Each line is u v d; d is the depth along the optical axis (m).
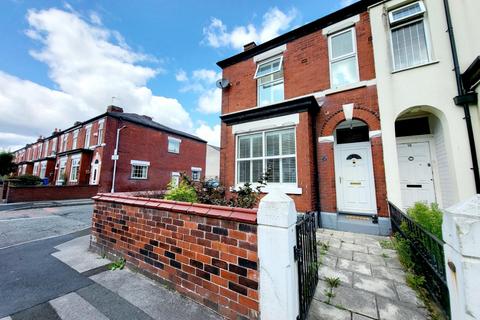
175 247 2.79
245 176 6.91
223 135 8.28
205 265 2.46
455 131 4.43
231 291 2.21
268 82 7.48
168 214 2.92
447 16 4.72
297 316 1.95
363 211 5.80
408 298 2.47
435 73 4.75
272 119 6.41
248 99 7.83
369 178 5.86
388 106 5.13
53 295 2.62
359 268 3.25
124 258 3.49
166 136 20.00
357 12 6.04
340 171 6.29
